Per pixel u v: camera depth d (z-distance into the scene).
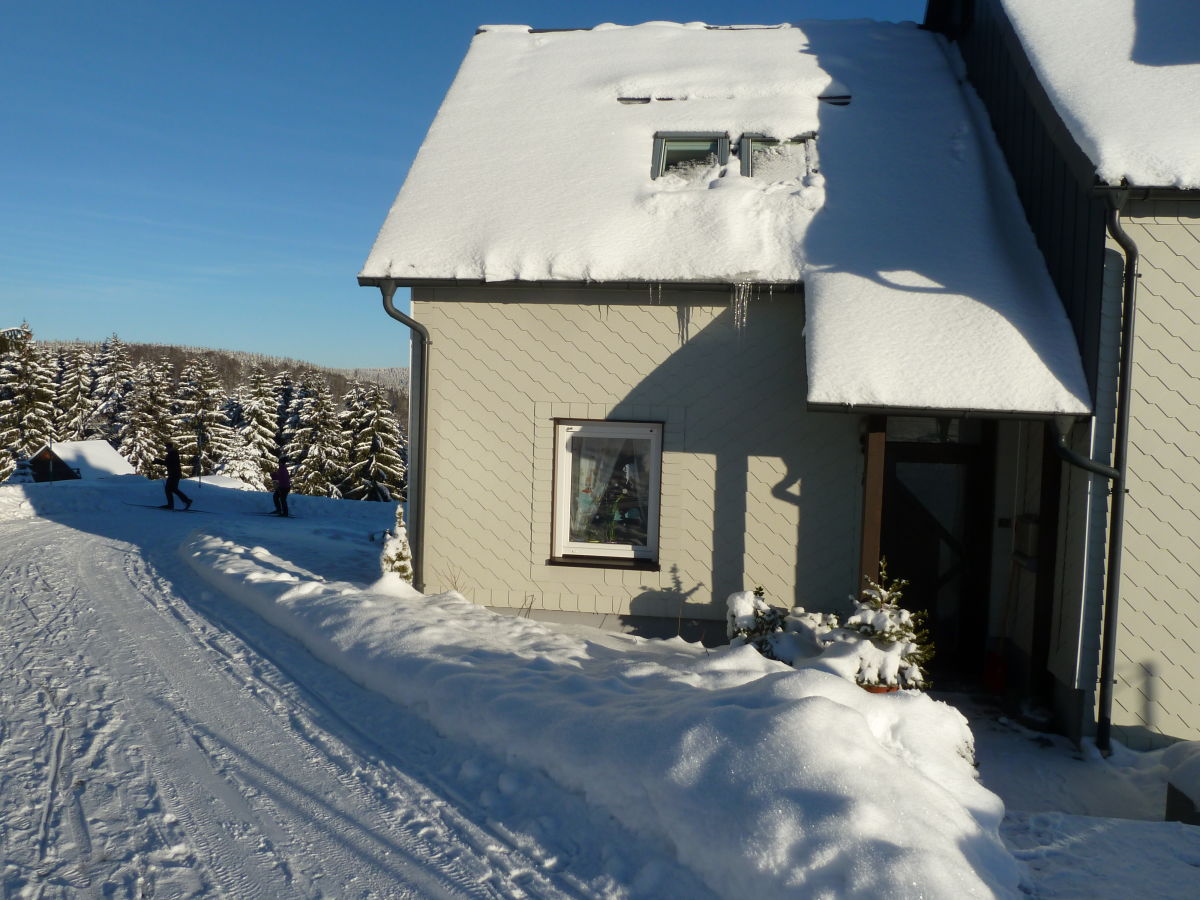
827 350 6.83
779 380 7.88
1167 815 5.09
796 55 11.10
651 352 8.02
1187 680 6.34
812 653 6.52
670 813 3.74
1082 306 6.66
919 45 11.54
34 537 14.55
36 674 6.36
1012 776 6.01
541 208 8.56
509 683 5.22
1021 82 8.09
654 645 7.41
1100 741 6.36
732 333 7.92
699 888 3.49
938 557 8.67
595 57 11.54
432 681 5.45
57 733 5.17
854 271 7.59
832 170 8.92
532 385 8.20
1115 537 6.30
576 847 3.84
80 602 8.98
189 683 6.14
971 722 7.05
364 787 4.47
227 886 3.54
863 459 7.77
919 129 9.52
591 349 8.10
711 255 7.86
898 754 4.45
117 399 61.75
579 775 4.20
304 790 4.44
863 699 4.71
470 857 3.79
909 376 6.59
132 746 4.98
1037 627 7.09
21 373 50.34
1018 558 7.67
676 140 9.56
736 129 9.59
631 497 8.36
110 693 5.92
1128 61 7.14
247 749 4.96
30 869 3.63
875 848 3.27
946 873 3.19
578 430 8.35
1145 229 6.32
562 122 10.05
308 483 50.81
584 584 8.19
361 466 45.47
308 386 54.59
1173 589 6.34
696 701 4.57
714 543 8.00
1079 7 8.13
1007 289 7.32
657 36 12.16
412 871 3.68
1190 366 6.29
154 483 26.39
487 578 8.36
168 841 3.91
